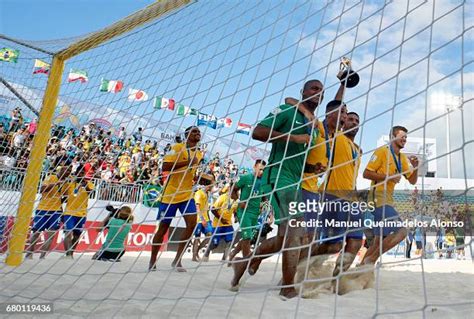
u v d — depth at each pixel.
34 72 4.80
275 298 2.53
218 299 2.46
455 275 4.83
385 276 4.41
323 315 2.07
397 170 3.51
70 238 5.09
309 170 2.77
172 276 3.65
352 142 3.27
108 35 4.34
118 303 2.25
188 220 4.04
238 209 4.30
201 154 4.23
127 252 7.26
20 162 5.34
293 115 2.74
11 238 4.03
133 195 7.41
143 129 3.83
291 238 2.59
